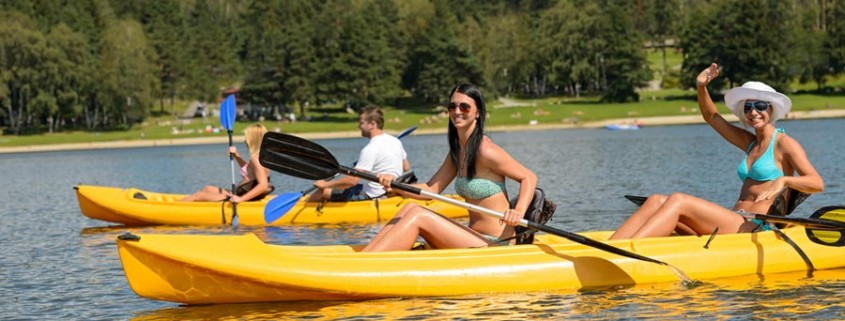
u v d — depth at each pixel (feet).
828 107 263.90
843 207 25.72
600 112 283.38
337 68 311.27
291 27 326.65
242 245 23.70
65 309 25.43
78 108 289.33
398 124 279.69
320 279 23.54
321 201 44.11
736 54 311.27
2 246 39.11
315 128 274.36
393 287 23.98
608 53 323.78
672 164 80.02
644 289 24.94
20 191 78.43
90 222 48.47
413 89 360.89
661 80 374.02
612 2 411.75
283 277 23.36
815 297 23.80
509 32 355.97
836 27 319.27
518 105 317.83
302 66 309.83
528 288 24.62
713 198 50.55
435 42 322.55
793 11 341.41
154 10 425.69
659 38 437.99
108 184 84.79
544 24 349.41
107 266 32.55
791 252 26.55
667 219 25.89
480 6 464.65
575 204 49.47
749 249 26.13
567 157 101.96
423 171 85.76
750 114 26.11
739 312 22.58
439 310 23.07
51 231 44.65
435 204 44.09
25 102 291.17
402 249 24.91
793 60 313.73
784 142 25.91
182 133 264.93
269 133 26.71
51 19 344.49
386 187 25.18
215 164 121.39
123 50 301.22
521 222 23.73
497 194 24.73
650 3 438.81
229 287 23.59
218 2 497.46
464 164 24.64
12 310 25.52
